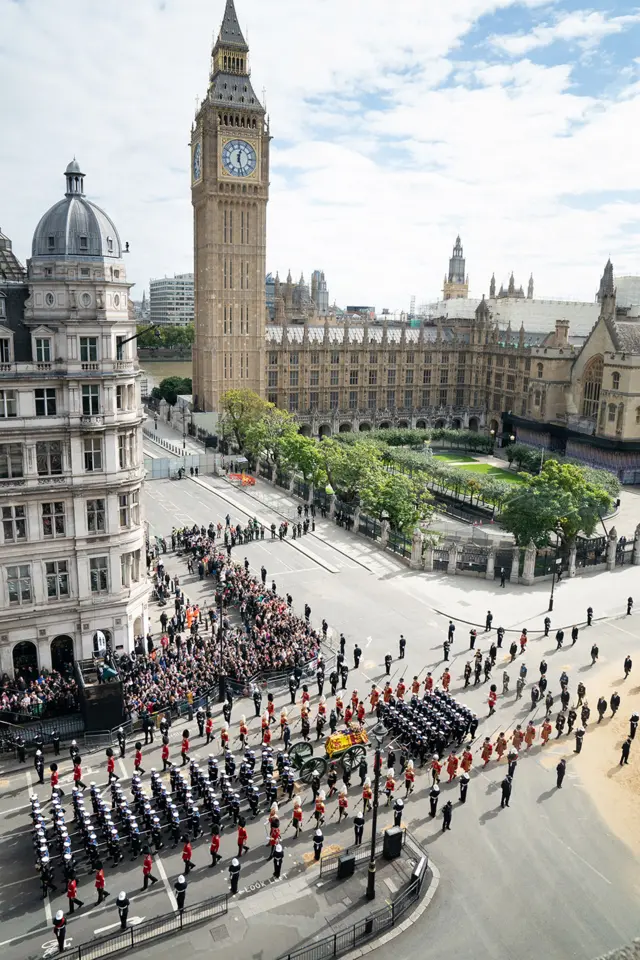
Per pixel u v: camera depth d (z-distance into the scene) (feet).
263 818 134.62
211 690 172.65
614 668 192.65
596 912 113.70
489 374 589.32
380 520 303.68
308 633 199.31
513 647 195.42
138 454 188.65
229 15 480.64
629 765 151.23
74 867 119.65
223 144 488.85
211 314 510.58
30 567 174.50
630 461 433.48
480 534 299.79
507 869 122.21
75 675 171.53
